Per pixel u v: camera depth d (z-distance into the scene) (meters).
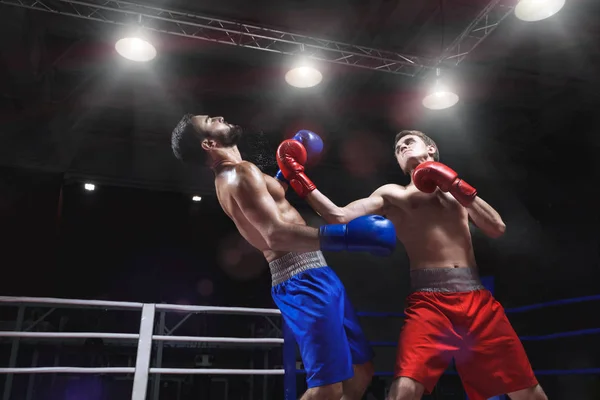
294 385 2.66
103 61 7.17
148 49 6.25
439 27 6.70
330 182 10.05
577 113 8.61
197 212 10.47
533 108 8.73
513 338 2.20
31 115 7.52
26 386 6.80
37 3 5.95
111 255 9.77
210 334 8.62
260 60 7.48
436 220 2.39
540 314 9.37
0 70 6.46
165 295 9.81
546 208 10.17
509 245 10.30
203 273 10.19
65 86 7.53
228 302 9.95
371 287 10.76
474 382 2.18
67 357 7.42
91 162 8.77
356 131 9.30
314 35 6.78
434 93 7.22
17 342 5.55
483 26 6.54
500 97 8.30
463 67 7.41
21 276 8.08
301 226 1.75
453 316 2.19
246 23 6.48
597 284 8.97
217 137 2.33
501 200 10.27
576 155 9.42
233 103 8.30
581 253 9.37
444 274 2.28
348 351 2.05
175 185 9.46
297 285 2.13
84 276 9.47
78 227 9.66
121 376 7.61
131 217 10.07
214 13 6.37
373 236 1.61
